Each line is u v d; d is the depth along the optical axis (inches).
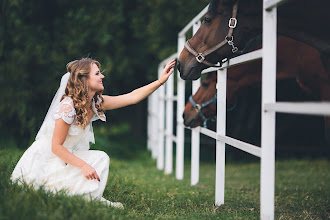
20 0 294.0
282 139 400.5
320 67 144.9
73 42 320.8
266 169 99.6
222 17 125.6
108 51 370.0
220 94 140.4
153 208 132.0
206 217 120.1
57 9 336.2
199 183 218.5
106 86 273.1
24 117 292.8
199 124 179.8
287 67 166.4
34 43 301.7
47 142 119.9
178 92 247.9
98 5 355.6
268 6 97.6
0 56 300.0
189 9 371.6
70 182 114.6
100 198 118.9
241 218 117.6
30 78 302.2
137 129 463.2
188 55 131.1
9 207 91.0
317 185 211.0
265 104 99.7
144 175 256.1
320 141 390.6
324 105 76.0
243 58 115.5
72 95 116.3
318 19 120.3
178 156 249.1
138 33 390.0
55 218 88.7
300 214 135.0
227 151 393.1
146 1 387.9
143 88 133.3
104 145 349.1
